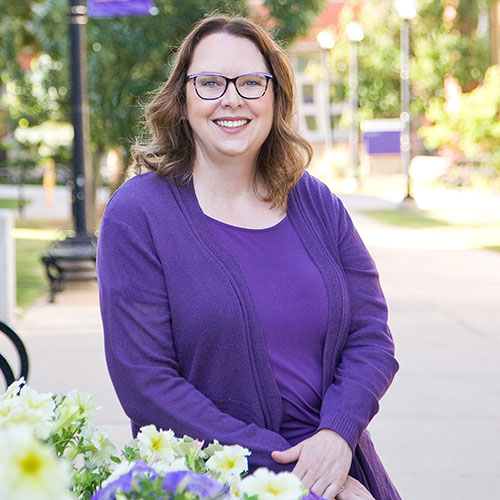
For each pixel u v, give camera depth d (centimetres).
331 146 5959
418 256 1858
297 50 5809
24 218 2931
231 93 310
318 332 305
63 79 2452
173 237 303
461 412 757
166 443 255
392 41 5416
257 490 225
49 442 246
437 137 2869
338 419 295
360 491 295
